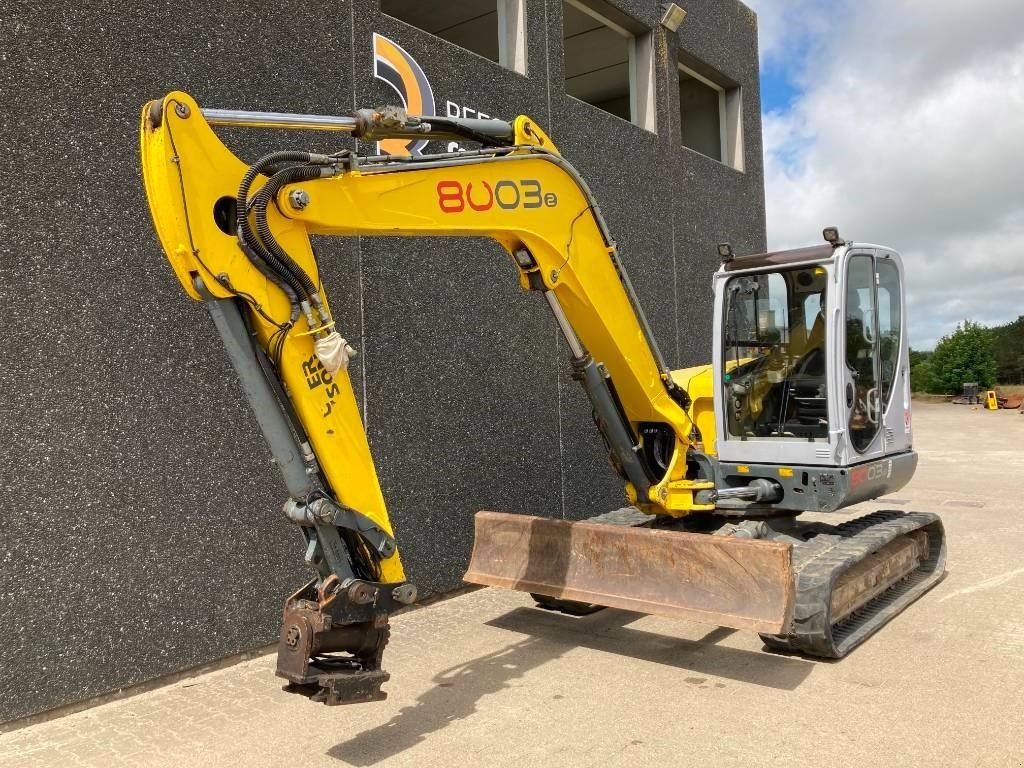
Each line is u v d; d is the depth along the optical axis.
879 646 4.99
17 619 4.12
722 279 5.80
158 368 4.73
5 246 4.14
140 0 4.73
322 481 3.49
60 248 4.35
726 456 5.75
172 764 3.65
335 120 3.61
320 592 3.34
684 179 10.06
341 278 5.75
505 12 7.57
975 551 7.46
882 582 5.71
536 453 7.29
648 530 4.95
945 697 4.17
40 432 4.25
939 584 6.36
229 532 5.02
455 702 4.29
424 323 6.32
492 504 6.82
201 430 4.91
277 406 3.35
